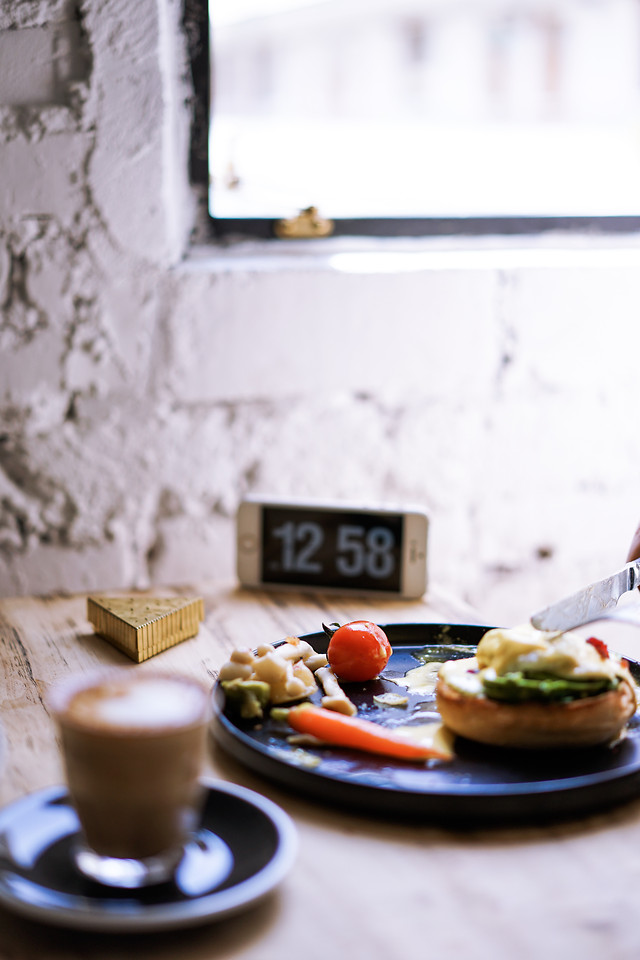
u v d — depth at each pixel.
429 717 0.84
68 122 1.33
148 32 1.34
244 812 0.67
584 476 1.73
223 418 1.50
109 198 1.37
